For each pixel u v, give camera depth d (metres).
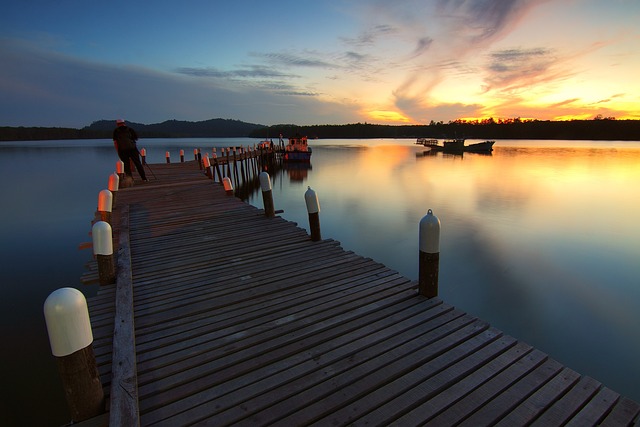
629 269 8.48
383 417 2.15
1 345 5.44
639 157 43.81
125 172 11.98
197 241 5.70
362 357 2.71
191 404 2.27
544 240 10.73
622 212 14.38
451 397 2.32
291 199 19.47
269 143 40.69
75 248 10.52
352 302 3.57
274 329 3.10
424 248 3.57
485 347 2.84
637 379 4.83
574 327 6.06
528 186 21.47
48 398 4.38
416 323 3.17
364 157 49.09
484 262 8.98
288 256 4.95
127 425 2.00
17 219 14.38
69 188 22.58
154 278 4.25
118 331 2.94
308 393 2.34
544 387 2.41
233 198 9.38
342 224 13.23
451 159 43.84
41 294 7.29
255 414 2.19
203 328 3.13
